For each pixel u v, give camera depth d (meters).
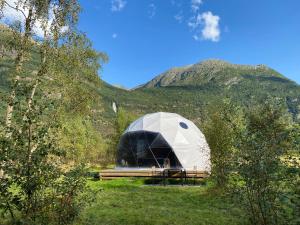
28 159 7.87
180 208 13.24
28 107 8.28
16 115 8.09
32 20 19.69
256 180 8.09
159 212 12.35
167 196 16.12
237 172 8.72
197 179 23.55
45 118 8.43
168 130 30.09
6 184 7.80
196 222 10.93
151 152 29.84
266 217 8.14
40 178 7.96
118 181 22.50
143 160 30.27
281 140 7.88
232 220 11.20
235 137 8.91
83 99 24.98
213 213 12.30
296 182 7.31
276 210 7.89
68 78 22.92
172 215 11.94
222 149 15.26
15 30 19.27
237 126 9.15
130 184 21.36
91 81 26.53
